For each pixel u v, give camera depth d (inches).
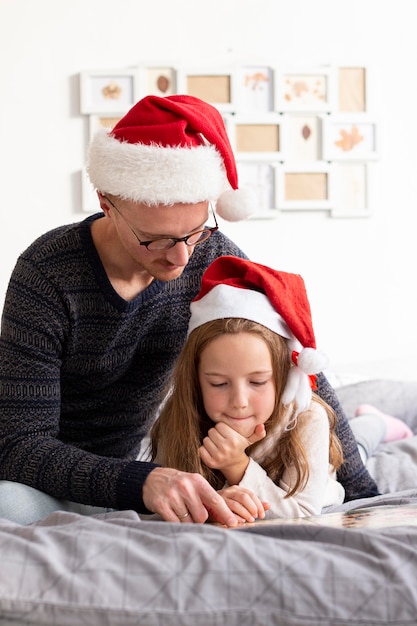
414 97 145.3
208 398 63.4
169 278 58.9
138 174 55.4
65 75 135.6
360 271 145.8
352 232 145.3
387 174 145.6
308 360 63.1
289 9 140.7
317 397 70.1
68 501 62.9
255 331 62.7
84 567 44.5
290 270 143.5
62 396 67.1
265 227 142.2
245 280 66.1
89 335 63.2
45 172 135.9
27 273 62.1
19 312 61.5
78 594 43.3
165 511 54.2
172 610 43.1
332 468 70.6
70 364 64.3
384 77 144.1
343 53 142.6
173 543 45.9
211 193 57.0
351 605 43.3
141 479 56.1
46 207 136.1
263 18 140.0
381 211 146.1
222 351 62.1
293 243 143.3
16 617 43.2
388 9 143.6
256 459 66.0
